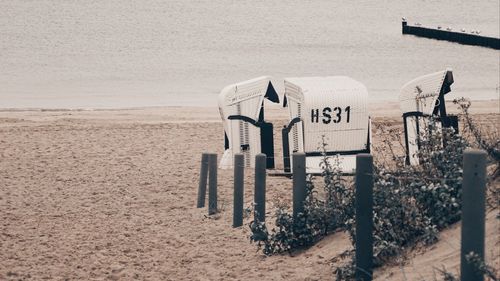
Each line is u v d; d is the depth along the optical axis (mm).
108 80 45438
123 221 14148
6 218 14531
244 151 18266
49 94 40094
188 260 11492
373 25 72312
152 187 17016
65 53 56469
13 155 21062
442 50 57188
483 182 7590
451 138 11344
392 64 52031
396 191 10070
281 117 28844
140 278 10742
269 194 15414
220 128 25688
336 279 9664
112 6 78562
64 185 17422
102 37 63719
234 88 18281
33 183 17672
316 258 10656
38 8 76938
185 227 13539
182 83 44094
